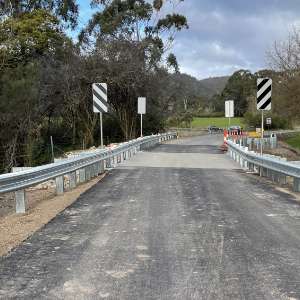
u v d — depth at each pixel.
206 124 114.50
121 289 5.44
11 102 29.36
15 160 31.38
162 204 11.02
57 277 5.87
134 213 9.94
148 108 48.81
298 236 8.00
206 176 16.81
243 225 8.81
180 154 28.52
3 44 34.66
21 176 10.07
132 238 7.80
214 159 24.83
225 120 128.00
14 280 5.77
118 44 43.53
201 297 5.19
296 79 46.38
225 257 6.73
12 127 31.34
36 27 37.06
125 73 41.41
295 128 94.69
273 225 8.84
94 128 44.09
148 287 5.50
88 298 5.17
